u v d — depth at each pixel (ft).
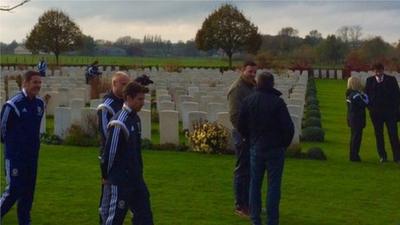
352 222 28.91
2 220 28.07
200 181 37.24
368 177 39.42
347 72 193.26
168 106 62.90
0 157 43.55
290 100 66.33
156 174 39.17
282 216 29.86
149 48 350.84
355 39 248.93
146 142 49.24
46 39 215.72
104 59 293.84
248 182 29.40
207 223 28.19
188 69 167.73
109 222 22.25
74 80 102.94
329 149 52.49
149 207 22.84
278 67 174.60
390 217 29.86
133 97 22.27
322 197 33.83
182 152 47.65
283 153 26.53
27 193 25.55
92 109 51.80
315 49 245.65
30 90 24.97
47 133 54.85
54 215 29.22
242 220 28.84
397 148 44.42
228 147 47.19
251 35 216.95
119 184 22.12
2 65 187.01
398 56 218.59
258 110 26.22
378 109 44.01
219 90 78.69
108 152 22.07
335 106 97.14
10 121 24.73
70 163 42.60
